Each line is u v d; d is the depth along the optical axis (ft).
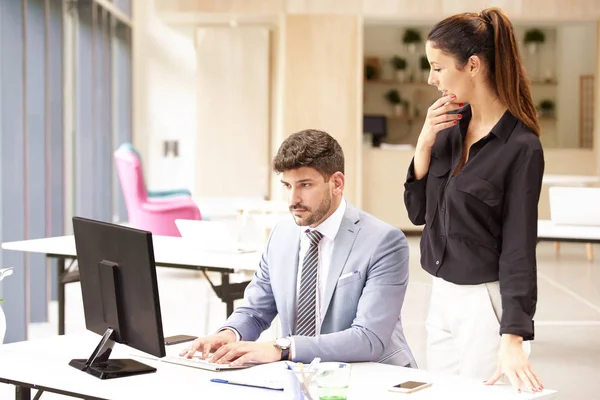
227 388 8.39
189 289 27.96
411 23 40.34
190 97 44.78
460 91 9.22
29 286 23.72
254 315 10.61
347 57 38.01
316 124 38.24
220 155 41.86
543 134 45.83
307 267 10.18
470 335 9.32
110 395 8.22
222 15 38.50
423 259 9.91
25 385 8.79
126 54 43.68
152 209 29.14
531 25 44.42
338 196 10.10
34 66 25.17
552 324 22.94
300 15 37.86
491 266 9.16
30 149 25.32
